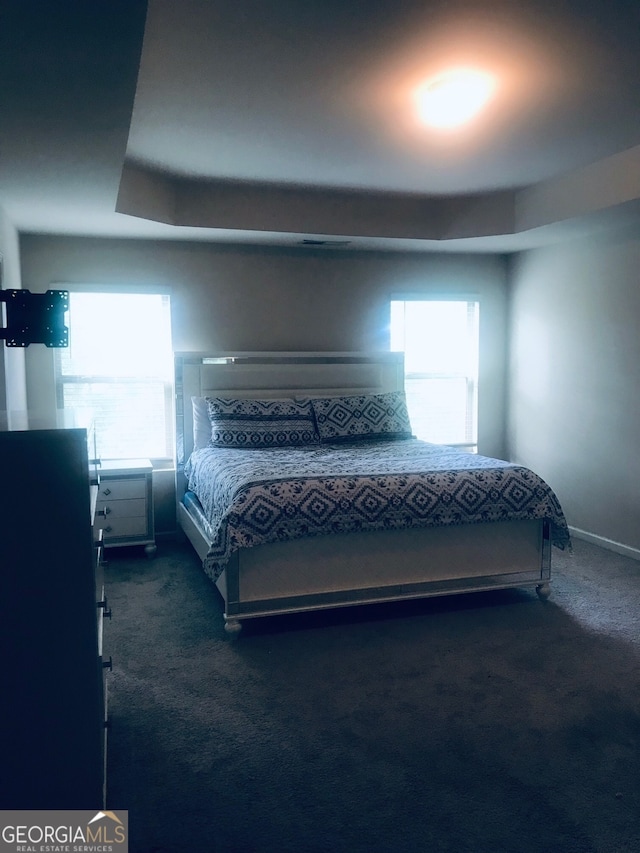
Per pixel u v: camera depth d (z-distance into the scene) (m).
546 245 5.02
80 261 4.59
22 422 1.77
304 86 2.66
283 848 1.76
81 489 1.60
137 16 1.56
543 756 2.18
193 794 1.99
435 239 4.78
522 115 3.00
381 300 5.27
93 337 4.68
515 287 5.43
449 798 1.97
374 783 2.04
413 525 3.26
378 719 2.41
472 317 5.57
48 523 1.59
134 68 1.85
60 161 2.76
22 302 2.09
